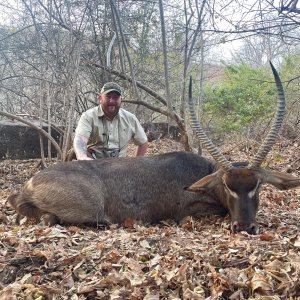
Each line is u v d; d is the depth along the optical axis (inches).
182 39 197.3
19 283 69.5
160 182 99.7
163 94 223.8
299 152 171.6
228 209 96.3
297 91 211.6
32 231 86.7
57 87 161.2
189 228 94.3
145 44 196.2
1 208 114.5
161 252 75.6
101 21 186.5
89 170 98.0
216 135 237.0
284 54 262.7
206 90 239.3
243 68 251.1
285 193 122.3
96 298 66.0
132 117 123.6
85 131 117.0
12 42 178.7
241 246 74.6
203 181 94.7
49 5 156.9
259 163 90.3
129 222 97.3
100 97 119.2
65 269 72.6
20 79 187.3
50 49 158.2
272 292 62.6
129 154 187.8
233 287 64.0
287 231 86.7
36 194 94.7
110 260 73.5
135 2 186.2
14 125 179.8
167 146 196.2
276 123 91.1
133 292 64.7
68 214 94.0
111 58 190.7
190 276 66.7
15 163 175.3
